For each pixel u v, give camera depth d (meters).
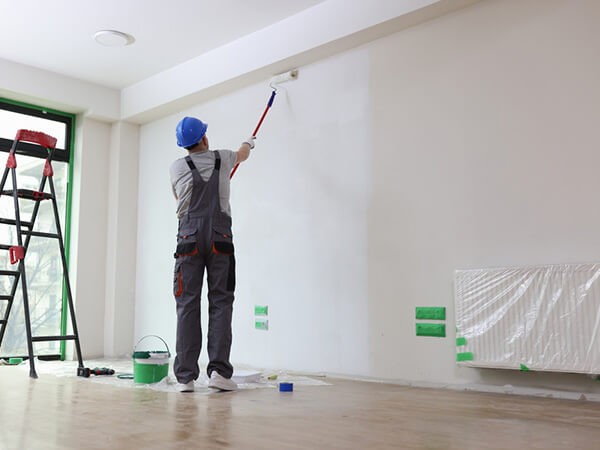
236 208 4.70
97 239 5.58
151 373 3.30
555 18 3.10
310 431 1.92
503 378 3.11
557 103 3.05
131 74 5.34
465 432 1.92
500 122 3.26
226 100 4.94
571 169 2.98
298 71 4.36
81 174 5.53
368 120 3.88
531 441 1.78
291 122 4.37
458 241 3.37
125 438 1.80
